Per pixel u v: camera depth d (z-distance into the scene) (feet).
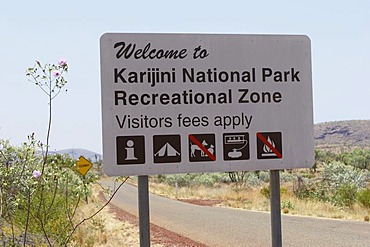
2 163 22.99
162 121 17.16
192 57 17.43
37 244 30.50
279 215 18.15
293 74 18.10
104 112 16.85
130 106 16.98
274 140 17.87
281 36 18.06
